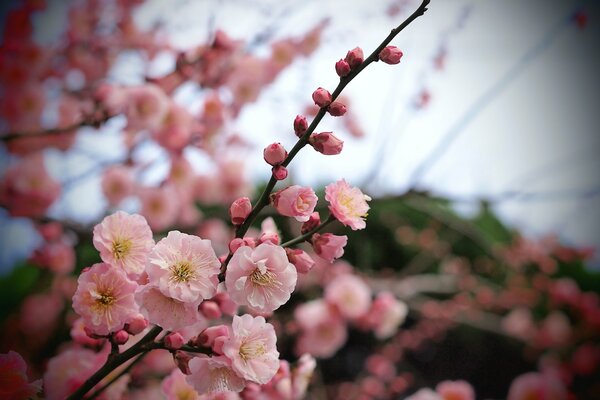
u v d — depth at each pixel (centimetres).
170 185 336
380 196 382
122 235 126
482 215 729
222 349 118
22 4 303
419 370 750
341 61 129
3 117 308
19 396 128
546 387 406
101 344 156
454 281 609
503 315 668
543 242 614
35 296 378
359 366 663
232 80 312
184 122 305
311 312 320
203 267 118
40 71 313
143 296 116
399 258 702
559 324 621
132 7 330
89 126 269
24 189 310
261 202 128
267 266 122
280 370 169
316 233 135
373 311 324
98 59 333
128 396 179
